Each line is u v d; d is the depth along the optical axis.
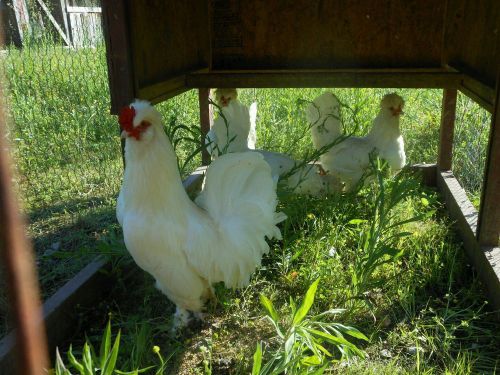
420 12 1.33
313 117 1.36
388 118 1.32
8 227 0.25
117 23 0.85
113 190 1.47
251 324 0.89
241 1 1.39
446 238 1.17
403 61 1.38
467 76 1.15
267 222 0.86
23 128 1.74
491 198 0.96
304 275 0.99
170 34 1.16
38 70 2.12
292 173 1.19
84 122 1.84
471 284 0.99
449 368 0.77
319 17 1.37
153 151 0.73
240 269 0.83
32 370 0.28
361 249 1.07
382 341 0.85
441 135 1.45
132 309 0.96
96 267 0.97
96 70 2.12
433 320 0.88
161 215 0.75
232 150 1.38
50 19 2.52
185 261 0.78
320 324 0.70
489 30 1.03
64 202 1.39
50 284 1.01
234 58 1.45
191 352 0.83
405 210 1.26
